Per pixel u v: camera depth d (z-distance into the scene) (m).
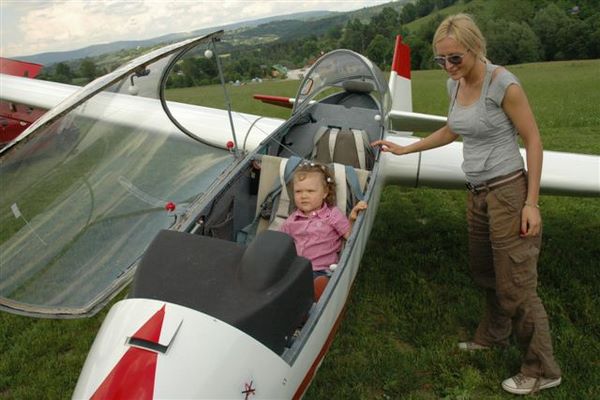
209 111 5.34
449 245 4.28
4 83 6.75
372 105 4.74
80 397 1.60
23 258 2.59
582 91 18.06
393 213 5.07
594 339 2.95
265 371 1.70
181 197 3.50
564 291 3.48
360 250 2.64
